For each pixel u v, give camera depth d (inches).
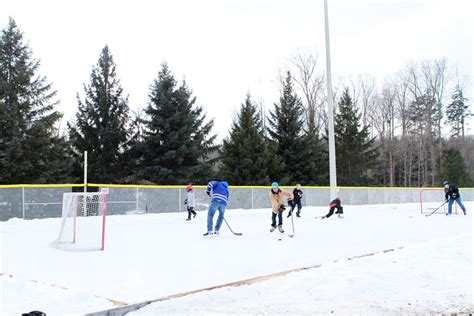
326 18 975.6
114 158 1449.3
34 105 1263.5
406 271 289.1
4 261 344.2
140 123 1471.5
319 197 1178.6
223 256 366.3
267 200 1064.8
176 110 1432.1
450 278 274.4
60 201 772.6
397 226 640.4
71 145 1358.3
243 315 202.5
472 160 2468.0
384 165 2336.4
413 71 2388.0
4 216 715.4
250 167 1437.0
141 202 851.4
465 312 209.3
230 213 900.6
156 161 1384.1
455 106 2792.8
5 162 1111.0
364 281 260.4
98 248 406.3
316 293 239.6
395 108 2389.3
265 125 1780.3
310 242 455.2
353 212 981.8
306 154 1604.3
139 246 427.5
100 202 454.3
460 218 803.4
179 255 372.2
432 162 2274.9
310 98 2005.4
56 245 419.2
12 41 1249.4
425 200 1482.5
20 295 229.9
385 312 208.5
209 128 1563.7
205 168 1437.0
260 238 488.4
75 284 266.2
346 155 1921.8
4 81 1198.9
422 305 220.1
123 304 217.8
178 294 231.5
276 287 252.5
